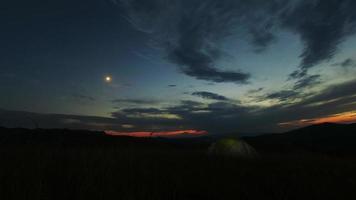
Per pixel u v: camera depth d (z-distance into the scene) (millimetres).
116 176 6660
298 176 8125
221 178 7609
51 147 10414
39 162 7586
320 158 15898
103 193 5051
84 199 4785
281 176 8023
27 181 5449
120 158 9758
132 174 7094
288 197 5758
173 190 5879
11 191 4711
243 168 9828
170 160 11484
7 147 9625
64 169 7199
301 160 14367
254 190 6219
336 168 10633
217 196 5840
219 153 17062
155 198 5199
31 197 4598
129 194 5082
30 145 9969
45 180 5652
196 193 6082
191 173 8203
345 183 7172
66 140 11969
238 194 5969
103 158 9383
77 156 9750
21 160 8023
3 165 7121
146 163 9328
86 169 6828
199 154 15938
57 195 4953
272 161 13523
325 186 6641
